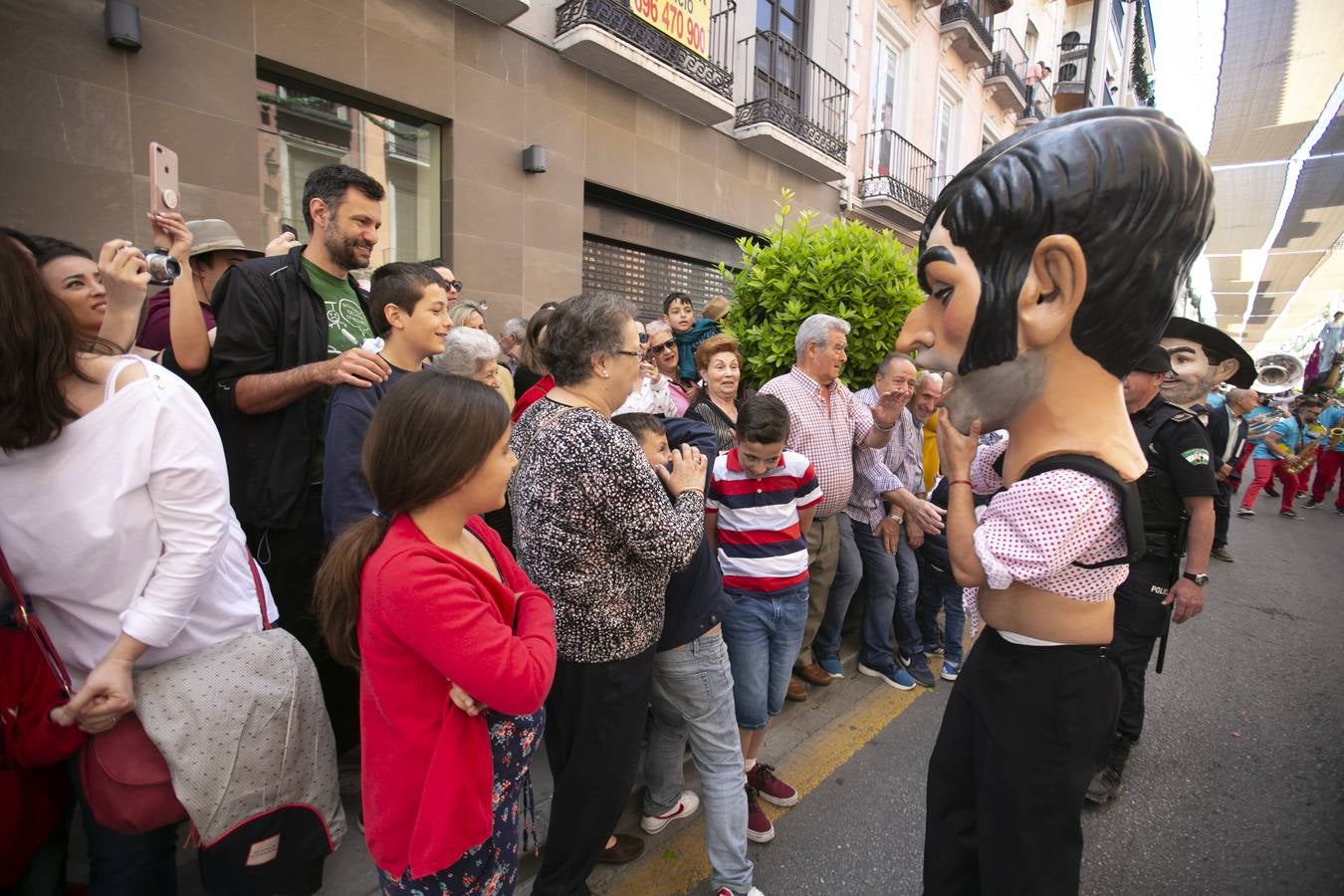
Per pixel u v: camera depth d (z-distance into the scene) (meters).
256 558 2.17
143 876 1.46
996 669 1.54
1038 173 1.22
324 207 2.25
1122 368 1.32
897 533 3.34
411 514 1.22
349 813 2.19
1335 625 4.58
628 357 1.70
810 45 9.25
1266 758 2.95
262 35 4.36
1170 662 3.94
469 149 5.64
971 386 1.41
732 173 8.30
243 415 2.11
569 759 1.70
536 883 1.75
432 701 1.18
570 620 1.62
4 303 1.21
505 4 5.41
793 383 3.00
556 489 1.57
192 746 1.36
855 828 2.39
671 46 6.87
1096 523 1.34
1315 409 9.55
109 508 1.32
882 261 3.85
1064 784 1.46
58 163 3.64
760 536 2.31
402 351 2.20
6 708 1.31
